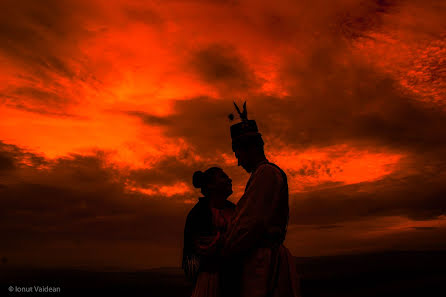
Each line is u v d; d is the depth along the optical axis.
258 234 2.16
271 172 2.27
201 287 2.27
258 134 2.42
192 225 2.41
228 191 2.56
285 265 2.21
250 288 2.14
